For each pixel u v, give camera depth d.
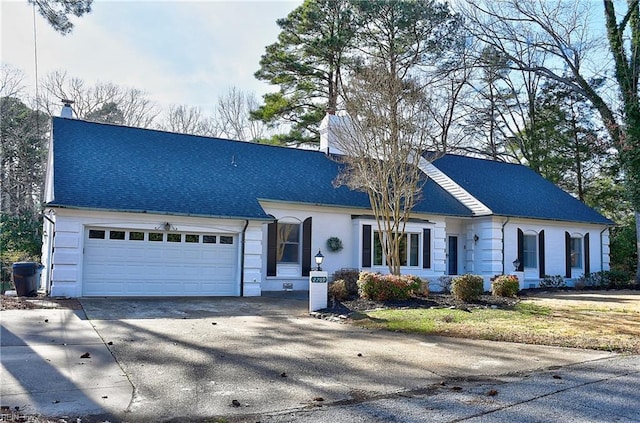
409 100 15.36
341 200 19.12
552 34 26.30
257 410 5.36
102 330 9.51
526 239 22.25
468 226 22.08
